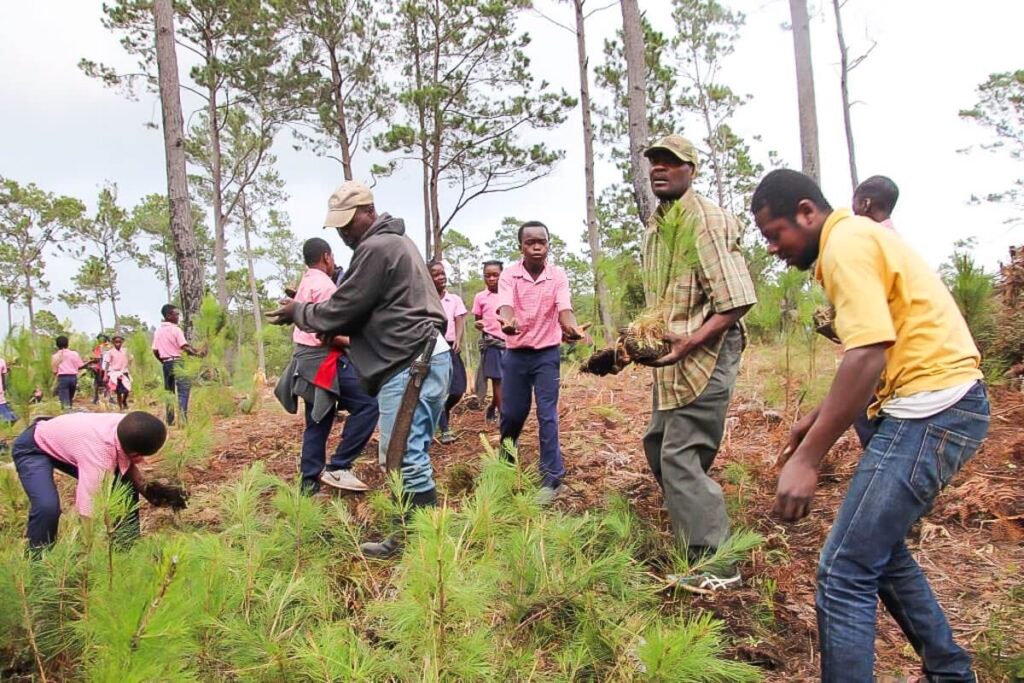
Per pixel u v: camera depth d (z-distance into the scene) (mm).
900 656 2475
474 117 20188
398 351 3262
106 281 38125
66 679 2311
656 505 3697
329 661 1894
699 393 2867
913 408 1874
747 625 2605
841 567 1908
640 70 9672
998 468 3734
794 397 4977
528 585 2486
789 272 4906
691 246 2762
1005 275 5500
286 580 2518
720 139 28906
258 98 22578
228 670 2107
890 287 1880
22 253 33938
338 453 4215
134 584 1718
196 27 20516
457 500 3885
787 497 1840
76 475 3184
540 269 4191
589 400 6449
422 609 1930
